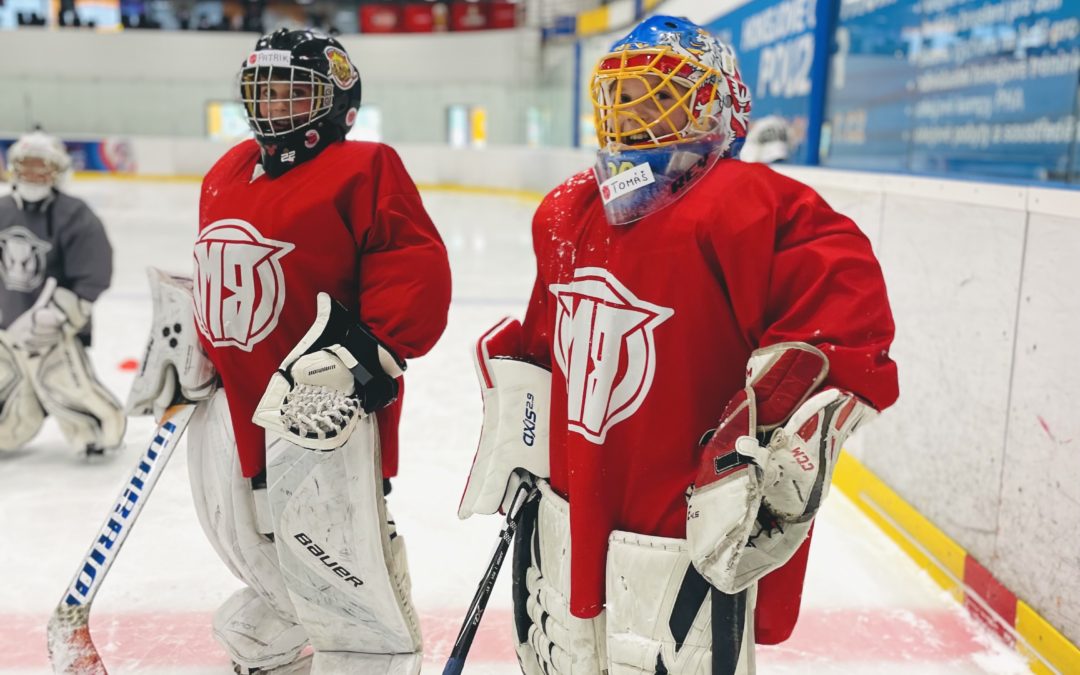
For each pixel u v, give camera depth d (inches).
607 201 51.1
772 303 49.0
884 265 127.9
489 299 290.7
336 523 65.3
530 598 60.7
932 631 96.6
